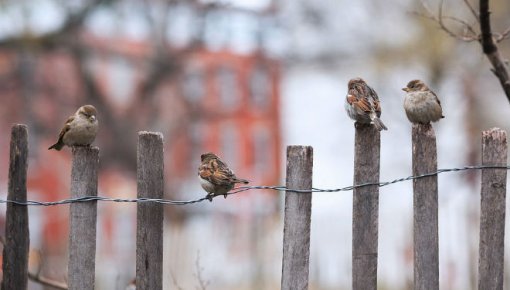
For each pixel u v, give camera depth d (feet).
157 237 21.47
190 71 116.57
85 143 27.84
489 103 103.30
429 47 94.73
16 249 21.56
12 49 99.09
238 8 110.32
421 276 20.98
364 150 21.54
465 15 84.58
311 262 58.18
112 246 110.11
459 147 103.30
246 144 137.90
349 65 112.06
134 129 108.37
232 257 71.00
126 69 122.31
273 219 66.69
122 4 104.99
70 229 21.50
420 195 21.12
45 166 117.60
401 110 102.12
